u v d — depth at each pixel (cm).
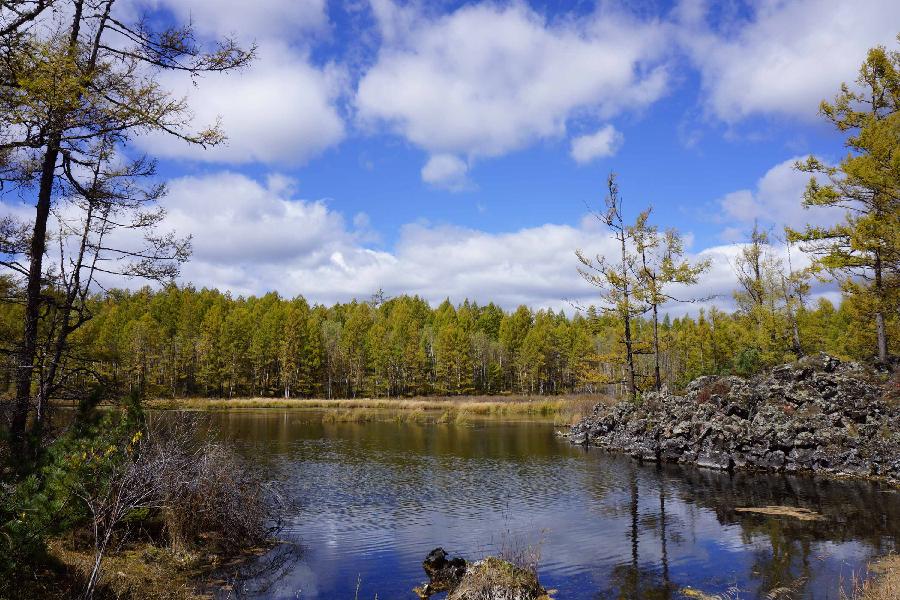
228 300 12000
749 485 1695
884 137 2072
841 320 4719
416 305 12681
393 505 1455
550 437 3133
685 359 5088
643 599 817
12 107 667
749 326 3831
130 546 957
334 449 2570
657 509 1388
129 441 870
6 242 1062
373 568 968
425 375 8619
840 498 1480
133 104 739
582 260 2992
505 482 1772
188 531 1016
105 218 1320
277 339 8350
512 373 9562
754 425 2117
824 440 1944
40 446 799
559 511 1380
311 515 1345
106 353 1330
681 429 2256
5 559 627
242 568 952
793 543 1072
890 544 1048
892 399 1995
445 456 2355
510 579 834
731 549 1047
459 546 1096
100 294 1392
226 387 7888
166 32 844
